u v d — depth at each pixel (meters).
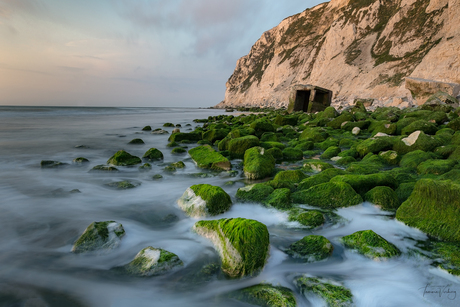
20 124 20.84
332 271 3.01
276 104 65.69
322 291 2.54
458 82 30.28
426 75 34.00
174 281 2.84
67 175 6.98
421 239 3.49
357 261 3.12
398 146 8.08
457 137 8.12
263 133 12.30
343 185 4.61
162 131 16.09
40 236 3.82
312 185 5.17
